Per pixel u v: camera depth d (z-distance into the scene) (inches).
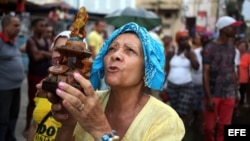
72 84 50.8
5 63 179.2
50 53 215.6
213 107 185.0
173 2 1148.5
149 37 61.3
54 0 553.9
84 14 55.7
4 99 179.0
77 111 50.2
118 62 59.2
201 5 994.1
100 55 63.2
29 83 216.2
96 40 304.3
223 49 183.9
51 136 81.9
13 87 183.2
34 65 212.4
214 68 184.1
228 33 181.8
